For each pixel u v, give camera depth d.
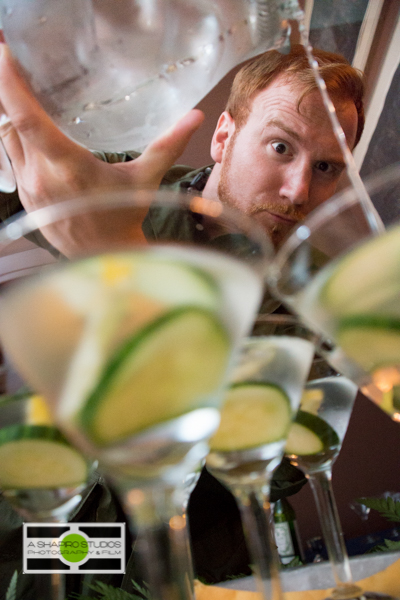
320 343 0.25
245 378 0.24
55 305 0.15
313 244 0.20
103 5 0.37
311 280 0.19
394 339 0.18
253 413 0.24
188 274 0.15
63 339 0.15
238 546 0.48
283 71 0.64
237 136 0.67
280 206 0.64
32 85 0.40
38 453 0.23
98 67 0.39
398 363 0.19
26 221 0.18
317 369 0.30
